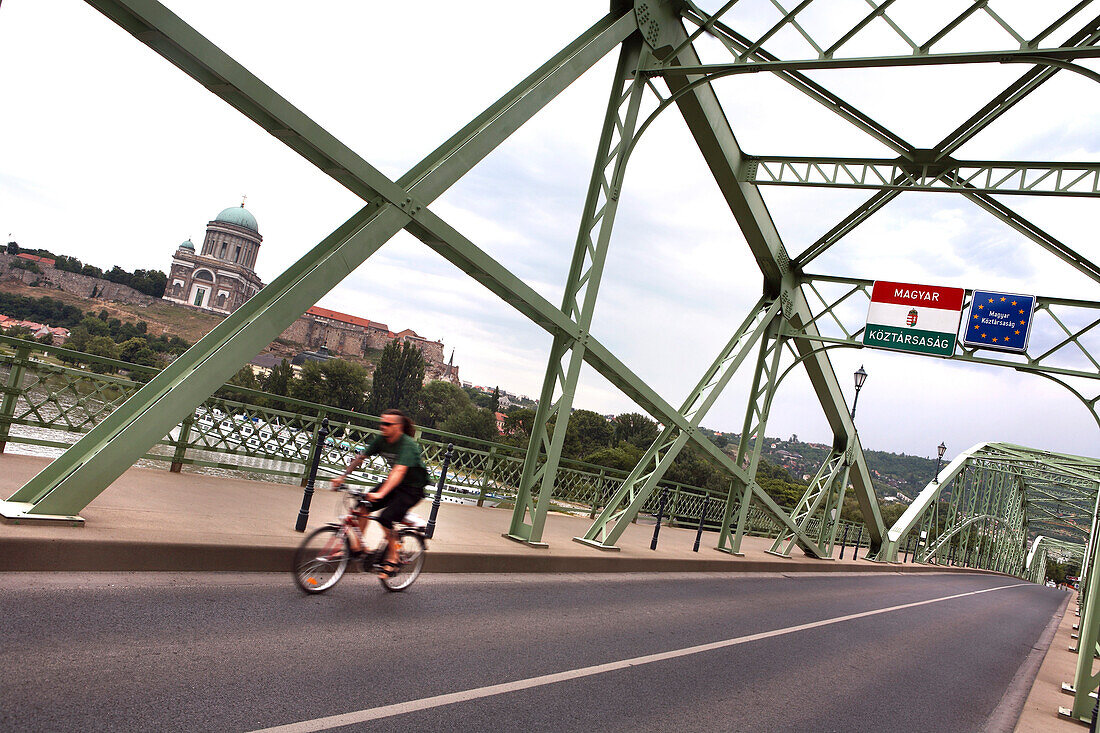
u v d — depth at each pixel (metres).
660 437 13.75
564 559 10.54
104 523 5.87
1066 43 10.27
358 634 5.23
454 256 8.40
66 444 8.36
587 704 4.79
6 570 4.84
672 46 11.72
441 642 5.50
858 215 15.87
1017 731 6.43
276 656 4.41
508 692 4.68
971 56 9.43
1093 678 7.43
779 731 5.14
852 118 12.55
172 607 4.90
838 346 17.36
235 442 9.98
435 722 3.93
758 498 18.25
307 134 6.45
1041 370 15.21
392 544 6.63
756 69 10.53
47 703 3.16
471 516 12.63
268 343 6.54
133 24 5.47
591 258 10.80
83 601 4.62
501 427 90.56
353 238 7.06
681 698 5.42
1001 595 29.67
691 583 12.27
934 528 40.81
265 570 6.44
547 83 9.22
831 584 17.52
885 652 9.57
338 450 11.45
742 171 14.38
